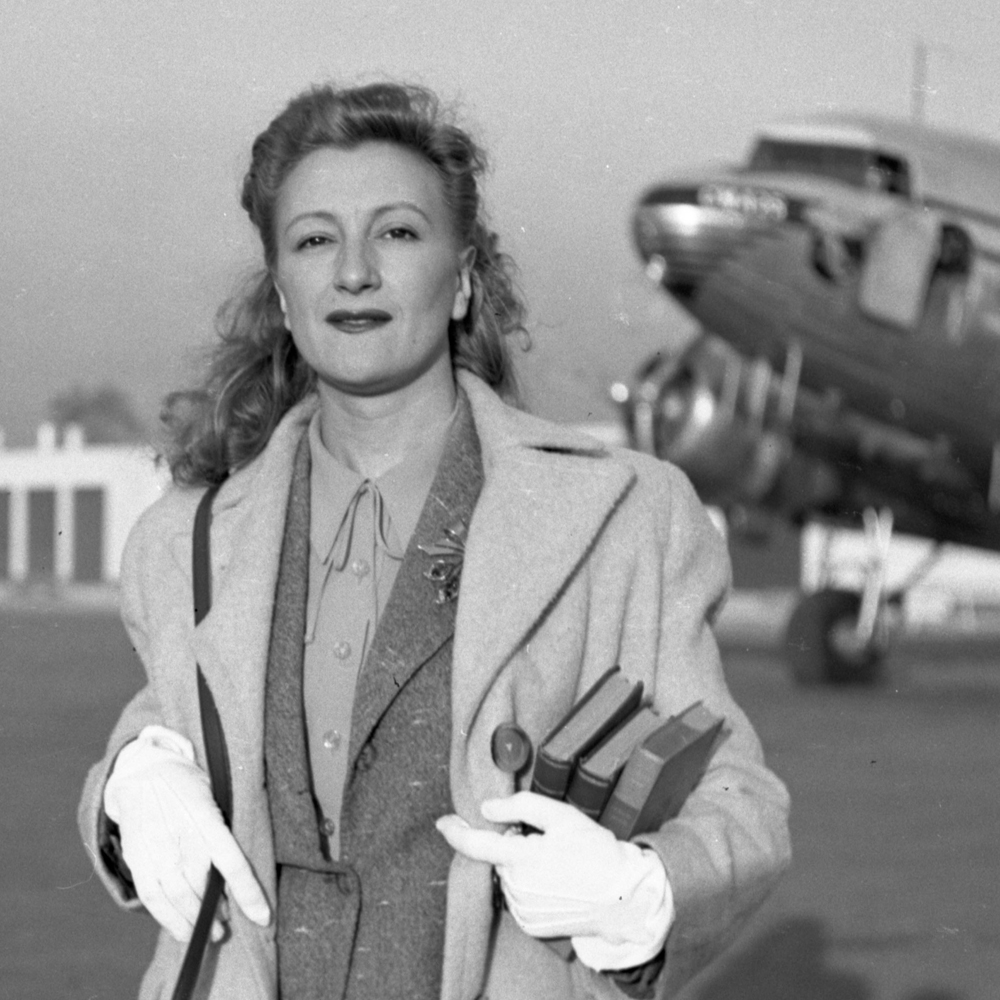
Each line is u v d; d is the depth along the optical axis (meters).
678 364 13.63
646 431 13.64
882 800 8.98
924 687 15.73
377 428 1.91
